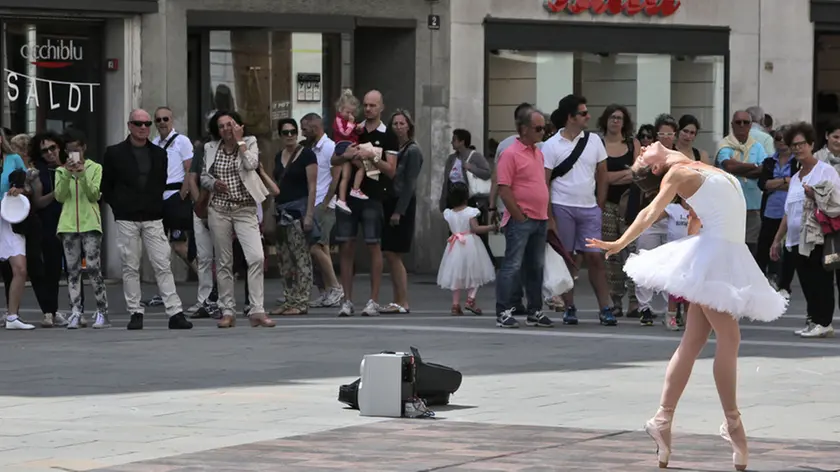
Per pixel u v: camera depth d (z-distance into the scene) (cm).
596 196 2700
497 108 3978
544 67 4028
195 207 2742
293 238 2881
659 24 4172
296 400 1764
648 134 3194
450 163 3472
